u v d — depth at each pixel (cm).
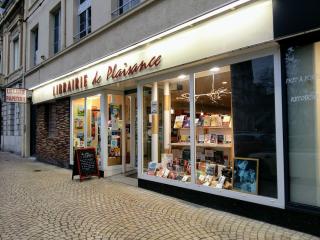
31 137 1568
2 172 1009
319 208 423
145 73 701
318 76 433
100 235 432
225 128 588
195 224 475
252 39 478
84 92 991
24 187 757
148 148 751
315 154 436
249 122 525
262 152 504
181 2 604
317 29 405
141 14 716
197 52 573
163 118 715
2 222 491
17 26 1731
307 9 411
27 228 463
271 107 489
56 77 1131
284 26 435
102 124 912
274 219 470
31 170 1059
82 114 1030
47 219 504
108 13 852
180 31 609
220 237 421
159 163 723
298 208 441
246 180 523
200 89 615
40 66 1302
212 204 569
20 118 1641
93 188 741
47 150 1272
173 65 625
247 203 510
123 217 511
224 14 522
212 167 602
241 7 495
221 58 560
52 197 651
